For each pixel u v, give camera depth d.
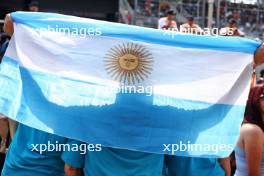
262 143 2.96
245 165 2.99
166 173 2.76
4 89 2.68
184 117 2.59
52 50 2.61
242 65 2.63
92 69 2.57
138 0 13.28
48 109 2.58
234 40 2.62
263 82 3.35
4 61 2.70
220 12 13.61
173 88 2.59
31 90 2.62
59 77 2.59
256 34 13.80
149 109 2.56
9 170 2.73
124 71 2.57
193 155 2.59
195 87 2.61
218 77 2.62
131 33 2.55
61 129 2.55
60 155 2.65
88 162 2.54
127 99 2.56
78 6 14.09
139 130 2.55
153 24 13.12
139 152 2.54
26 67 2.64
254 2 13.92
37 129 2.63
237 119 2.63
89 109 2.55
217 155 2.60
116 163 2.52
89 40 2.57
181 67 2.59
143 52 2.56
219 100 2.62
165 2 13.39
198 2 13.48
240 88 2.64
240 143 2.99
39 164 2.64
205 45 2.60
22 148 2.69
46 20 2.62
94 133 2.54
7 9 13.16
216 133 2.62
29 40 2.64
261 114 2.97
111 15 14.34
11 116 2.63
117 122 2.55
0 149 3.93
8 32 2.72
